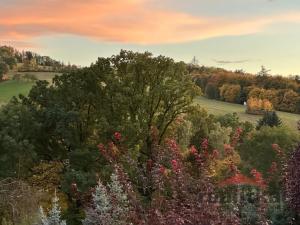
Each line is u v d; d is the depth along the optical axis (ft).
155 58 107.24
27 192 45.06
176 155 40.50
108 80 104.22
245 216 40.96
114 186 32.45
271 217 42.88
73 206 87.81
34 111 100.89
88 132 103.71
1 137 92.32
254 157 105.40
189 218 30.30
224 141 105.40
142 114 103.45
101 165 95.25
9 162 93.04
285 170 44.83
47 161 102.17
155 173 36.32
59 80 108.27
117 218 31.01
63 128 95.55
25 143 91.86
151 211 31.32
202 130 106.11
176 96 104.94
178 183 34.42
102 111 103.09
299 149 43.98
